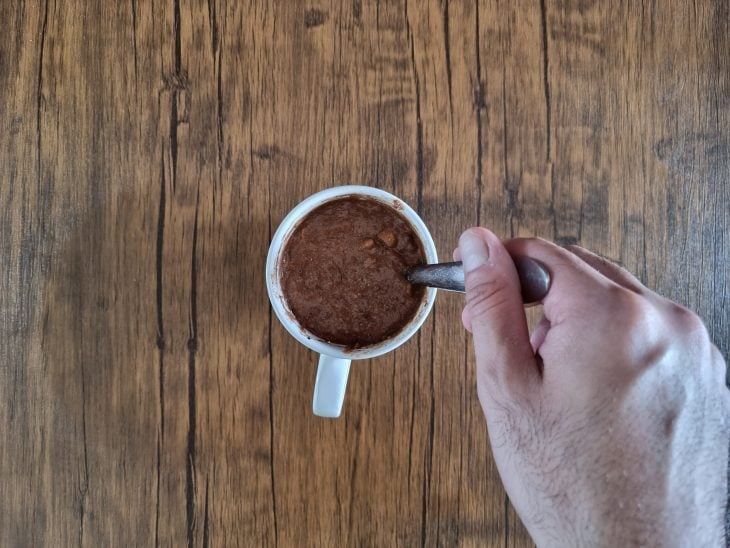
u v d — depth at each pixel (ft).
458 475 1.07
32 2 1.05
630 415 0.68
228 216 1.06
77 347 1.05
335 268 0.95
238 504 1.05
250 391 1.05
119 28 1.06
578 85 1.10
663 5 1.11
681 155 1.11
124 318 1.05
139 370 1.05
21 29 1.05
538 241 0.76
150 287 1.05
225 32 1.06
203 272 1.05
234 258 1.06
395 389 1.06
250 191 1.06
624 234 1.09
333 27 1.07
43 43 1.05
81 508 1.04
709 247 1.10
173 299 1.05
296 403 1.06
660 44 1.11
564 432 0.71
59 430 1.04
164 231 1.05
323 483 1.06
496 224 1.08
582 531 0.69
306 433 1.06
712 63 1.11
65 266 1.05
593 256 0.81
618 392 0.68
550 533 0.72
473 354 1.07
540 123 1.09
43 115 1.05
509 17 1.09
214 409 1.05
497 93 1.09
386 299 0.95
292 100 1.06
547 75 1.09
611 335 0.69
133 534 1.04
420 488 1.06
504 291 0.74
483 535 1.07
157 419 1.05
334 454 1.06
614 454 0.68
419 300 0.95
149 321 1.05
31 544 1.04
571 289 0.71
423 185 1.07
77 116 1.05
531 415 0.73
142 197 1.05
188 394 1.05
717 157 1.11
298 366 1.06
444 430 1.07
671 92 1.11
